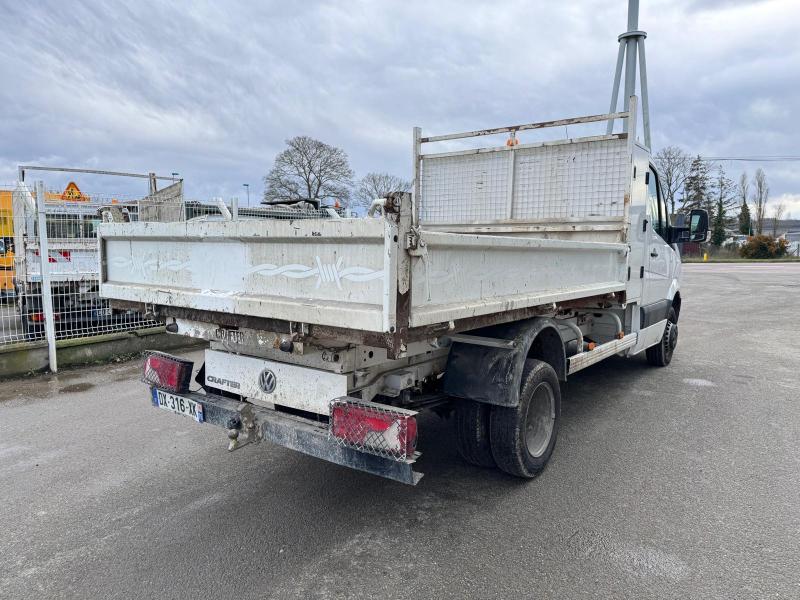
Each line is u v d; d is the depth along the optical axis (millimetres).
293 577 2666
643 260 5555
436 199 6324
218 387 3510
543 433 3805
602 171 5148
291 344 2754
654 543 2939
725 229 53750
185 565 2773
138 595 2533
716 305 14398
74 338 7266
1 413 5246
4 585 2621
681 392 5992
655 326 6355
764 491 3562
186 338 8164
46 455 4219
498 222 5824
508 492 3570
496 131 5789
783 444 4414
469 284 2775
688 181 50500
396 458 2551
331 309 2459
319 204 6277
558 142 5383
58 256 7289
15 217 7215
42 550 2924
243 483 3730
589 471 3891
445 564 2764
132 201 7883
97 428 4828
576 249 3941
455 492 3580
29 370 6637
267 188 42406
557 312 4148
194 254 3195
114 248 3791
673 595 2502
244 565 2768
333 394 2895
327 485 3695
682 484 3670
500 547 2916
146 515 3295
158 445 4426
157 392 3621
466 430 3553
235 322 2975
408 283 2322
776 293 17406
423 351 3111
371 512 3316
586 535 3027
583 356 4438
